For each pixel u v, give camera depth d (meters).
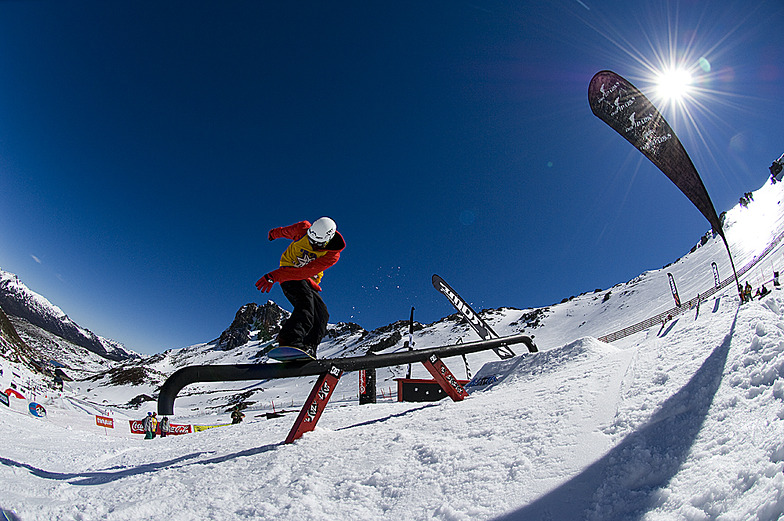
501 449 2.28
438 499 1.94
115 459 3.87
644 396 2.34
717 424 1.81
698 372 2.32
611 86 3.62
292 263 3.22
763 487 1.33
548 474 1.92
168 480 2.48
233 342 147.62
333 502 2.05
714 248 60.28
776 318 2.51
